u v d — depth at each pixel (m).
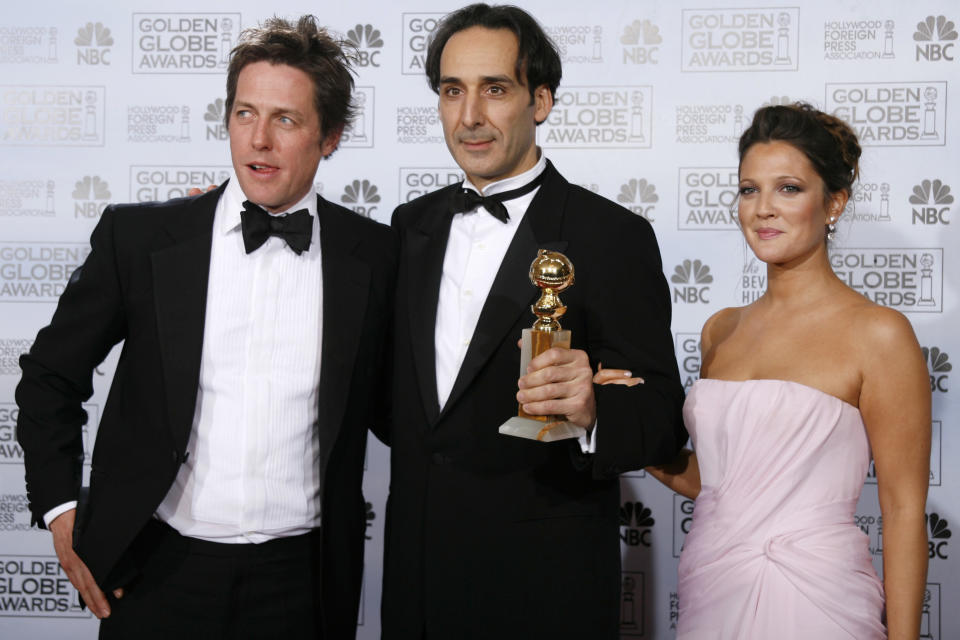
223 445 1.60
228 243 1.67
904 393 1.49
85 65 2.49
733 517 1.55
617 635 1.64
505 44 1.63
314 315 1.68
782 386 1.54
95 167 2.50
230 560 1.58
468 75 1.63
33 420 1.61
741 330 1.71
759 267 2.39
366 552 2.50
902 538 1.49
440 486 1.60
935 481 2.33
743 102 2.38
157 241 1.65
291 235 1.64
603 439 1.45
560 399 1.38
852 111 2.35
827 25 2.36
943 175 2.33
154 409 1.59
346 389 1.64
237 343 1.63
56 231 2.50
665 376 1.60
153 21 2.47
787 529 1.51
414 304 1.69
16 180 2.50
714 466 1.61
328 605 1.64
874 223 2.35
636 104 2.41
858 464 1.53
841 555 1.49
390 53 2.45
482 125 1.64
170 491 1.61
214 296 1.64
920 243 2.34
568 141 2.43
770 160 1.59
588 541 1.60
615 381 1.52
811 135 1.57
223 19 2.47
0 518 2.49
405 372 1.68
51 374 1.62
